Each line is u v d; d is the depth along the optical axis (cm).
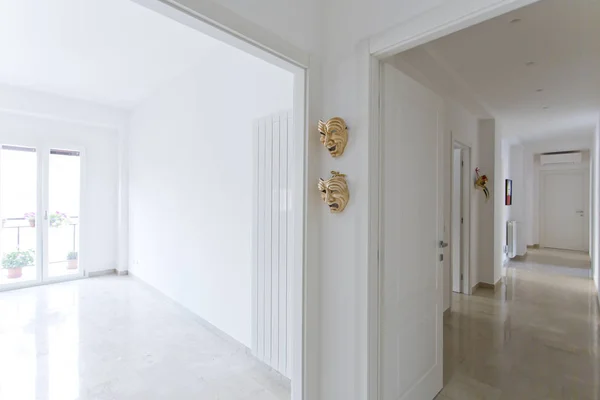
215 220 332
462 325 345
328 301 190
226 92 318
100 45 323
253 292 273
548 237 878
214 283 332
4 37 308
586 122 512
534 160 877
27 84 433
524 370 256
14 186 480
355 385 176
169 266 419
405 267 197
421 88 214
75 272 532
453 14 142
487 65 305
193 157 371
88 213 543
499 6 130
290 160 240
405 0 159
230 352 290
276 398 224
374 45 169
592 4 210
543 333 324
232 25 146
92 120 510
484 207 482
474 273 470
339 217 185
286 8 172
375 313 174
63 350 290
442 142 240
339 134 178
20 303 414
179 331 334
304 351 185
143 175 493
